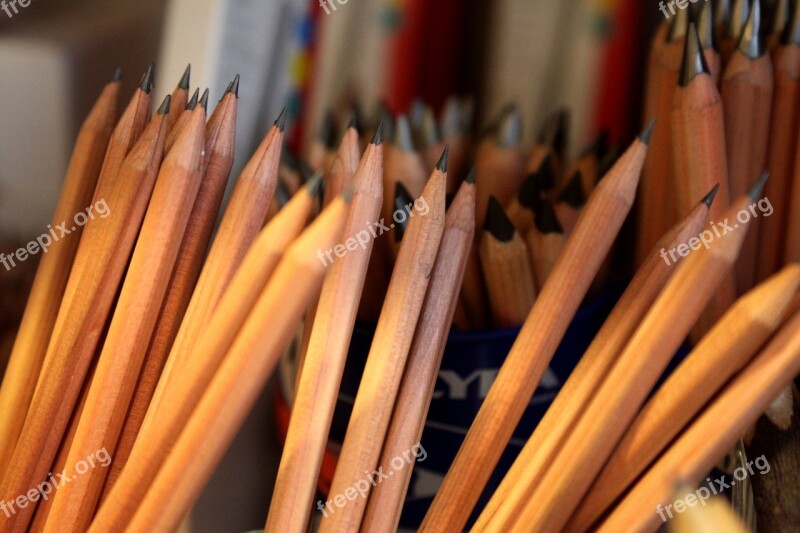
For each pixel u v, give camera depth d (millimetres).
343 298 298
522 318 401
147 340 323
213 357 280
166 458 290
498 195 469
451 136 478
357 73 521
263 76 500
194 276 337
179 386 286
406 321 307
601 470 301
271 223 280
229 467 462
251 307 277
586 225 313
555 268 318
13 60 475
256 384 276
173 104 357
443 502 323
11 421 354
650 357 283
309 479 298
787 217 378
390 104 528
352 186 269
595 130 512
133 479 294
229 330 278
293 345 427
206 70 473
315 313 322
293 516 296
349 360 393
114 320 317
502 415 318
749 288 381
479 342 389
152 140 322
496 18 528
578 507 304
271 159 319
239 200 314
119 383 319
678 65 395
